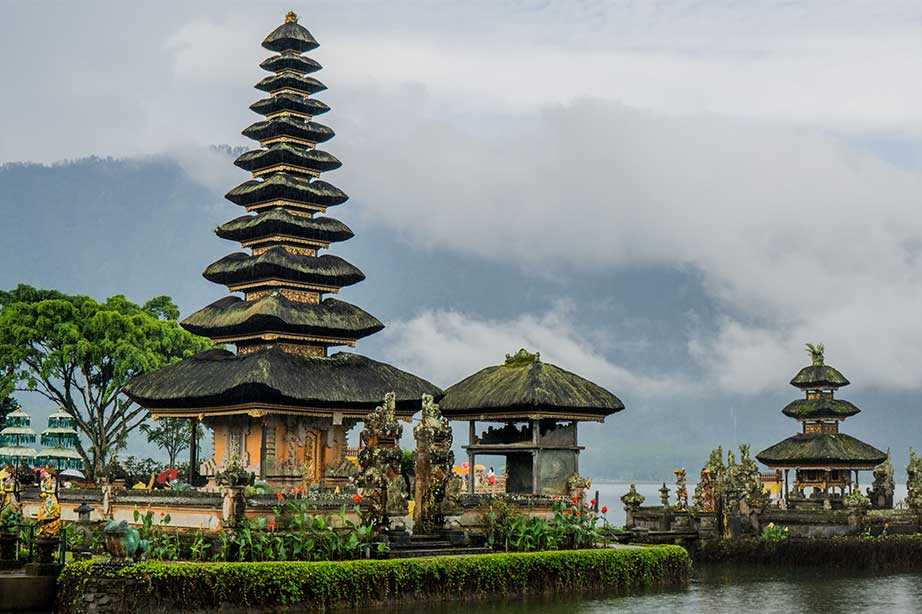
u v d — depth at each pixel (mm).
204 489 50719
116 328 78312
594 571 46438
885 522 66000
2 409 84438
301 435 55250
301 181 61000
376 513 43000
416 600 39969
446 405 63094
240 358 55000
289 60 62438
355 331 58656
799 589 50219
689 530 63625
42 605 34156
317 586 37062
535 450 59812
